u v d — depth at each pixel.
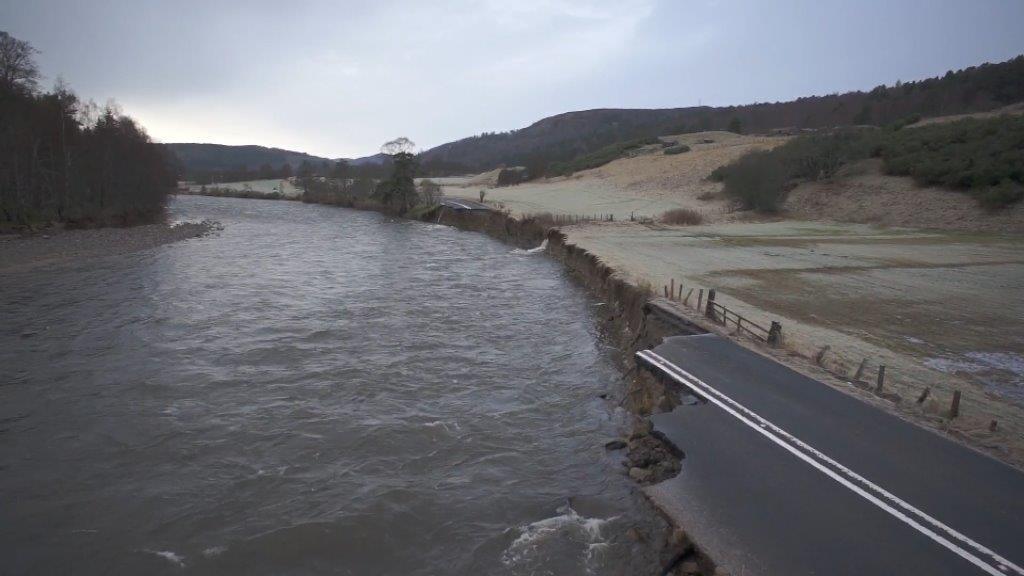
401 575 9.36
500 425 14.82
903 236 44.97
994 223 46.06
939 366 16.83
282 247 44.56
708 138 121.50
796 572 7.69
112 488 11.84
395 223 66.19
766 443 11.10
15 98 52.12
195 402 15.85
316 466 12.74
